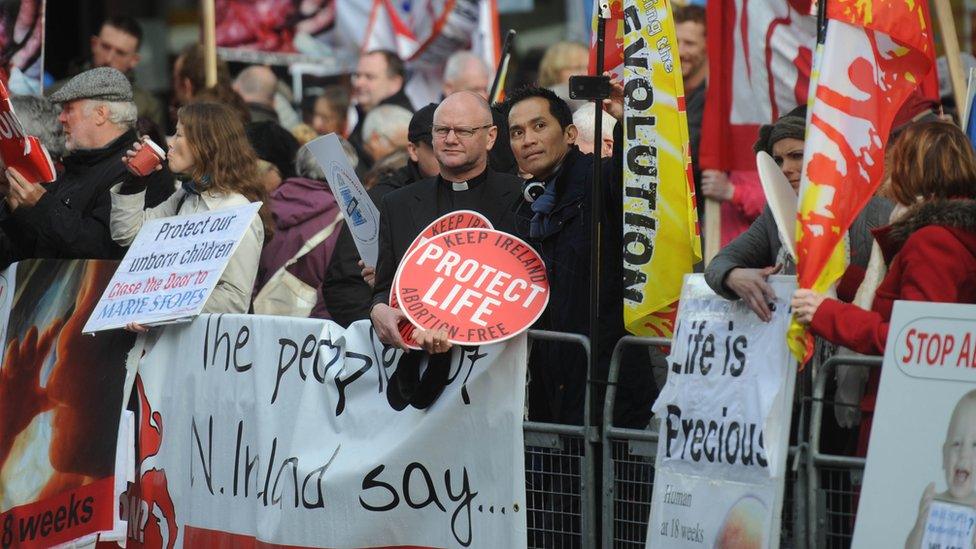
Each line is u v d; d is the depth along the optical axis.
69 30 33.19
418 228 14.56
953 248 10.84
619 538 13.16
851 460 11.49
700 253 12.99
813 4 17.38
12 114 16.48
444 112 14.50
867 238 12.77
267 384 15.36
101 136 17.59
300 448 14.92
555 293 13.80
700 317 12.40
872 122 11.52
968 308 10.42
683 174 12.97
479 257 13.73
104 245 17.30
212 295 16.27
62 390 17.16
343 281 16.73
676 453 12.37
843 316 11.07
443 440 13.84
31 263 17.56
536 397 13.77
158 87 34.81
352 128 28.09
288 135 20.66
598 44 13.38
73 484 17.06
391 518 14.17
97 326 16.75
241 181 16.94
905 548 10.56
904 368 10.69
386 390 14.30
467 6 26.61
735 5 17.80
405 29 27.95
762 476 11.59
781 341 11.66
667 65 12.99
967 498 10.27
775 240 12.76
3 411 17.52
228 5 28.31
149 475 16.70
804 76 17.53
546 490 13.48
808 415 12.37
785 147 13.65
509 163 16.78
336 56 28.84
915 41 11.52
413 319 13.50
